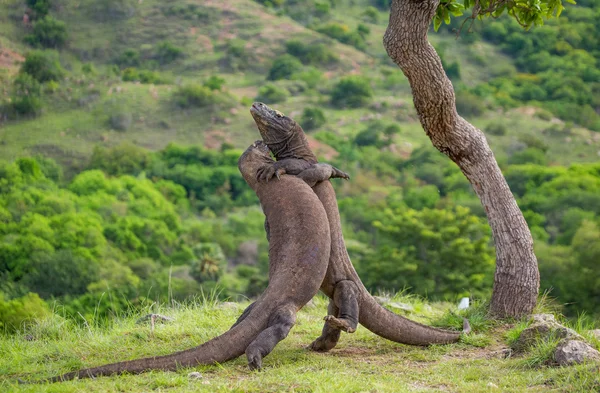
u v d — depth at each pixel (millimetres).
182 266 75500
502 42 190500
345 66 182875
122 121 143000
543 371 8617
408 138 142750
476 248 55750
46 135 138750
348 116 153000
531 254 11719
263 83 173250
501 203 11797
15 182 94750
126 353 10477
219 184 118312
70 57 179750
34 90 154000
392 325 10062
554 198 86625
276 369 8922
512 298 11586
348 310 9641
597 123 153000
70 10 196125
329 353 10148
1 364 10195
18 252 65375
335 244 9977
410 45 10977
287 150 10484
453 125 11695
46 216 83250
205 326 11984
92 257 66500
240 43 191250
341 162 121625
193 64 181125
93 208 91125
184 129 143000
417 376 8719
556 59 182000
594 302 55031
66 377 8594
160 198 102500
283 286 9125
